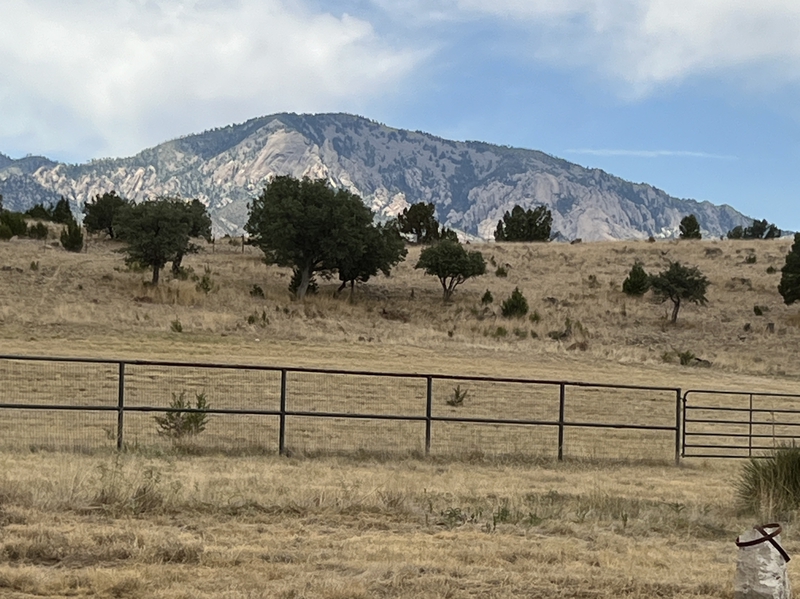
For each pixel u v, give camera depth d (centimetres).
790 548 1157
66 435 2030
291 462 1831
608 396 3694
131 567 862
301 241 6988
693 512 1366
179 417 2138
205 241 9412
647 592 873
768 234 13412
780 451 1569
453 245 7538
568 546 1091
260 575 848
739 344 6341
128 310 5394
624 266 8675
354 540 1045
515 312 6931
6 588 777
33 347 4072
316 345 4938
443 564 930
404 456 2016
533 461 2073
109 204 8956
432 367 4403
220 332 5044
